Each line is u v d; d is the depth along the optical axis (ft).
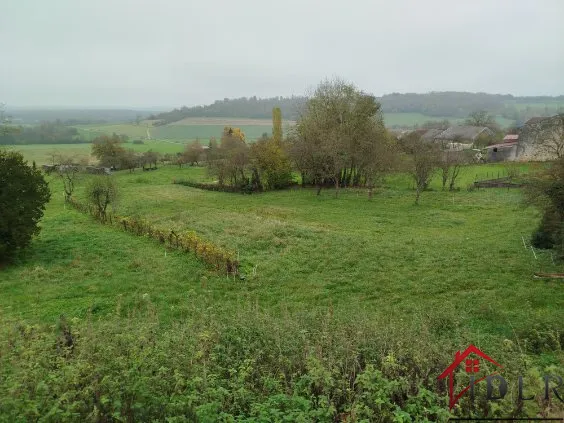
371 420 24.18
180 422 23.06
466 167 201.36
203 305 51.90
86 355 30.55
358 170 178.19
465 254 79.77
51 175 198.59
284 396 25.64
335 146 156.66
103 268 71.51
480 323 51.44
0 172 75.82
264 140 191.31
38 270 68.95
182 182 196.75
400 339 34.94
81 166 219.00
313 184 184.55
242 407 26.86
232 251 81.25
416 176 139.64
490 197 139.44
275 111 223.10
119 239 88.02
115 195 113.29
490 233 95.71
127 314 54.39
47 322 51.06
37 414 22.07
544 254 77.97
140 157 261.44
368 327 39.40
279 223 104.99
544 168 89.76
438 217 114.52
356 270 71.92
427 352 32.24
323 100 186.70
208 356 33.88
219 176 179.73
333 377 29.07
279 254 80.43
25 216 76.95
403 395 27.45
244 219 112.06
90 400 24.22
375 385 26.08
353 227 105.29
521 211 115.85
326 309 54.29
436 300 59.88
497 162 214.28
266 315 45.57
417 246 85.10
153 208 132.57
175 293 61.82
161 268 71.05
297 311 51.88
